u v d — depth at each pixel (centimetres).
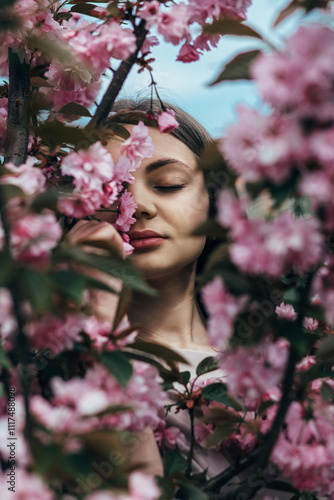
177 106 192
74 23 140
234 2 124
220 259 85
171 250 167
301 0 82
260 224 73
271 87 67
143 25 129
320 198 70
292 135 68
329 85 67
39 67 145
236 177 86
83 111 142
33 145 138
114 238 117
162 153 169
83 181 112
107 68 138
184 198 168
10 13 118
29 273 76
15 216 81
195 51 131
